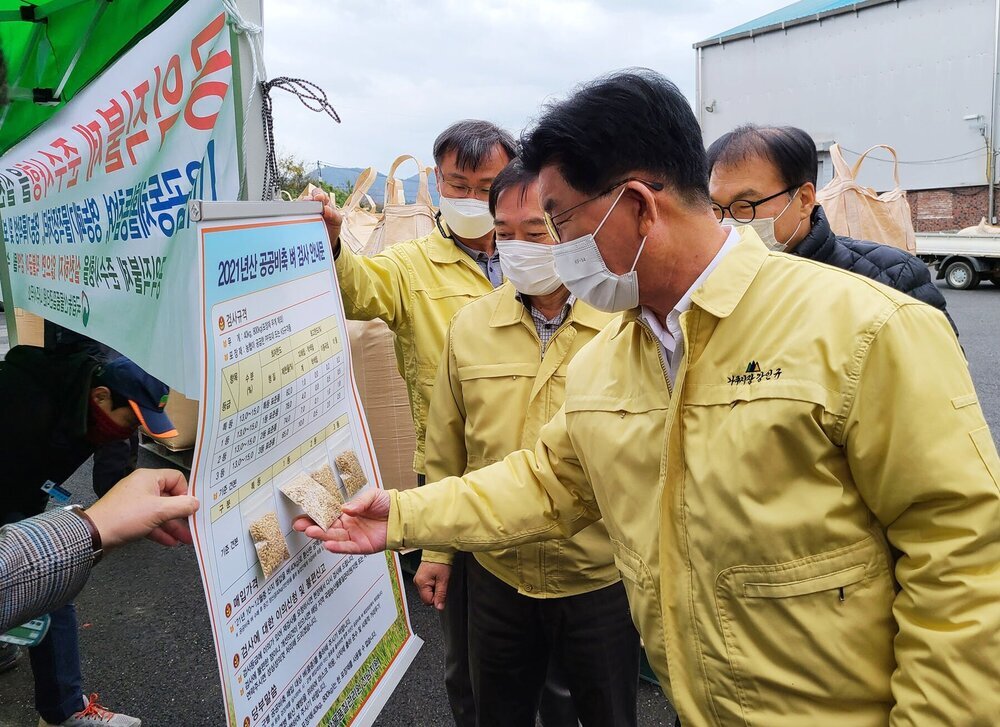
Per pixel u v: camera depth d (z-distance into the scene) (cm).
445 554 183
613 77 98
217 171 104
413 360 215
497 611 171
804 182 188
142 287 114
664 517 103
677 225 99
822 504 90
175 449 432
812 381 89
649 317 108
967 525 82
